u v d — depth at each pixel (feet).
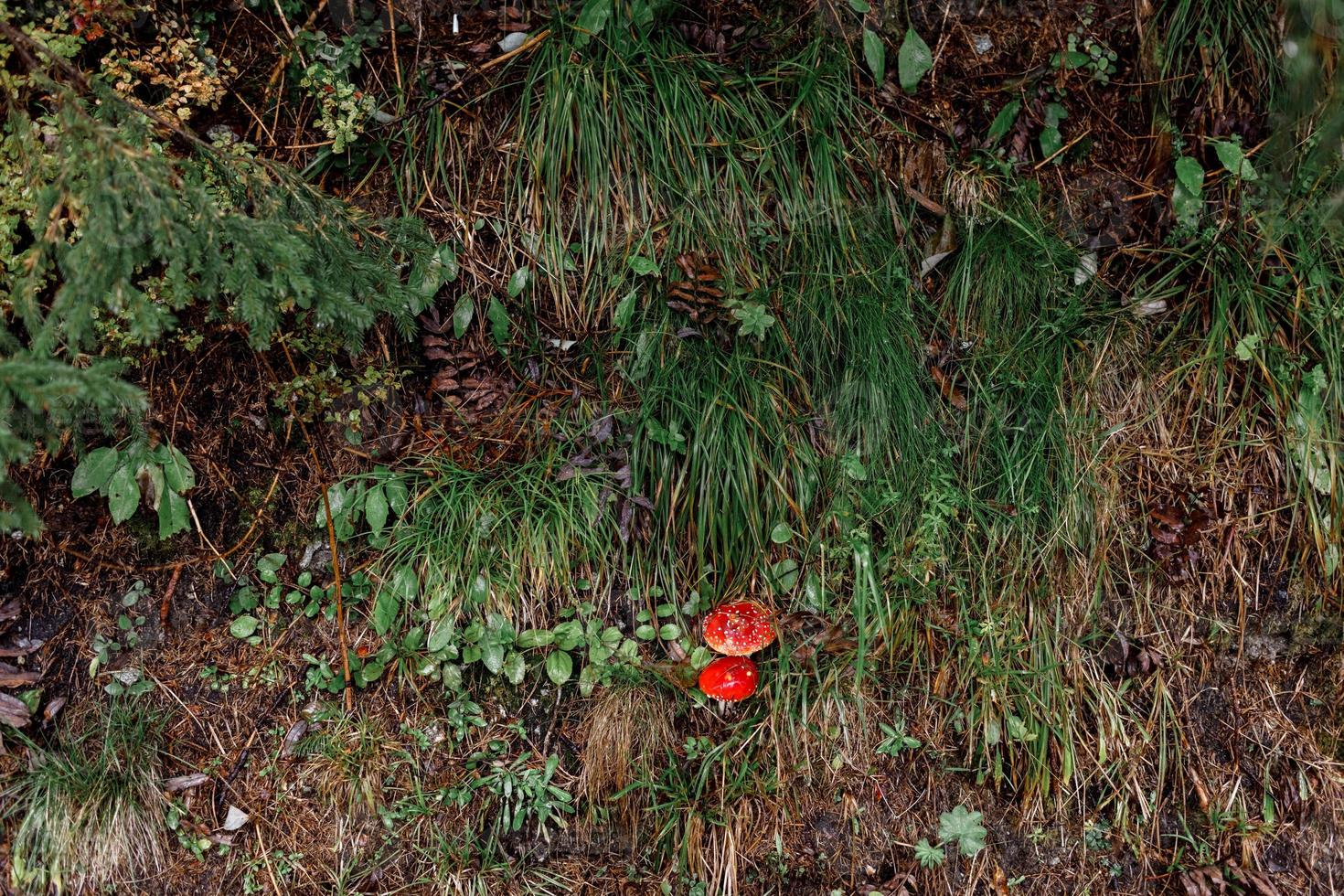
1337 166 10.90
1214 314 11.27
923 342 11.35
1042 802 11.05
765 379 11.10
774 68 11.30
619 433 11.15
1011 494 11.14
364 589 10.87
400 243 9.87
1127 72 11.59
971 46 11.55
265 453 10.99
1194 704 11.27
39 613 10.57
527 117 10.95
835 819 11.07
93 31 9.80
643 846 10.99
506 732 10.98
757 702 11.02
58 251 7.33
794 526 11.07
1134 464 11.35
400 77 10.91
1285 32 11.13
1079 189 11.55
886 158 11.37
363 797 10.64
